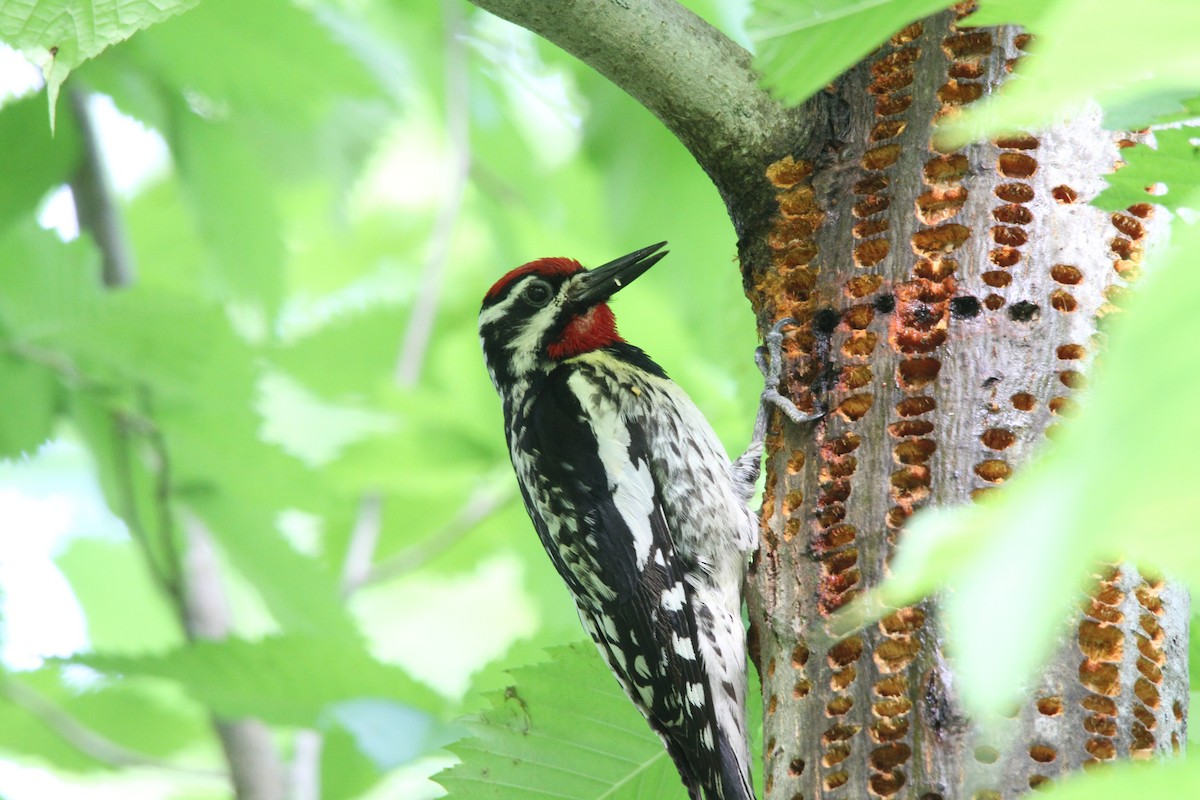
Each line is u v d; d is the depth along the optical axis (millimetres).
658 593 9023
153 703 12023
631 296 11195
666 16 6453
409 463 12008
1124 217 6199
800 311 6797
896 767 5719
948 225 6336
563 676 7383
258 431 9391
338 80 10516
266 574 9758
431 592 15000
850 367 6500
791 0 3711
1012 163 6312
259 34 10227
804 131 6711
